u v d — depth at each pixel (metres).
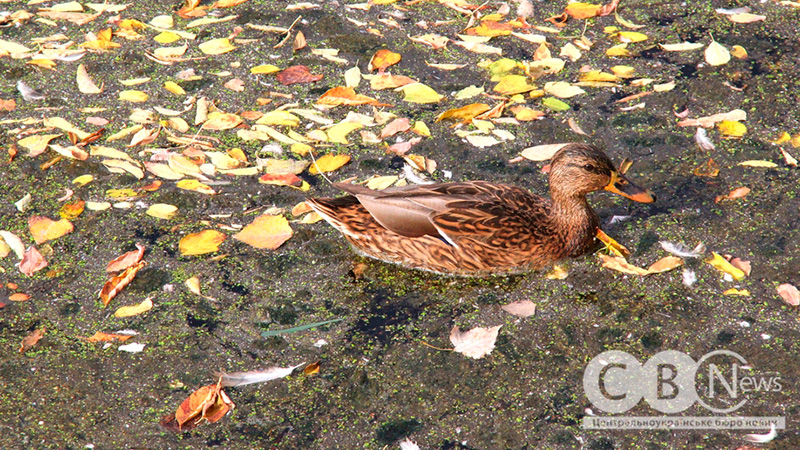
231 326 8.78
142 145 11.42
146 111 12.03
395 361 8.41
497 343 8.61
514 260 9.42
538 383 8.18
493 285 9.39
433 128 11.84
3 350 8.42
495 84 12.72
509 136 11.65
